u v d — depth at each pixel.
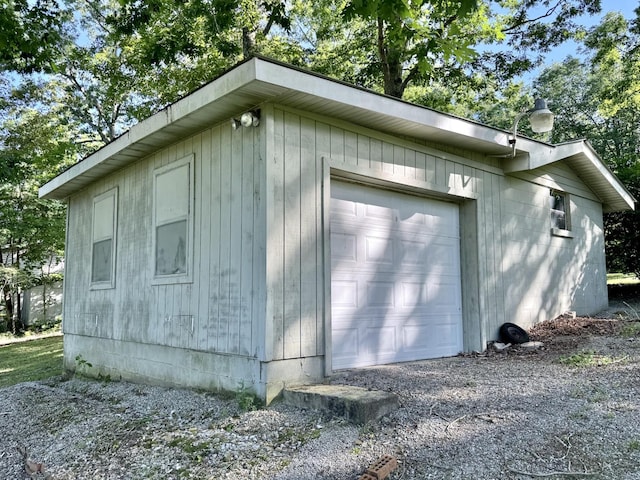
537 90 27.39
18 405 5.67
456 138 5.91
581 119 26.38
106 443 3.80
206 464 3.13
